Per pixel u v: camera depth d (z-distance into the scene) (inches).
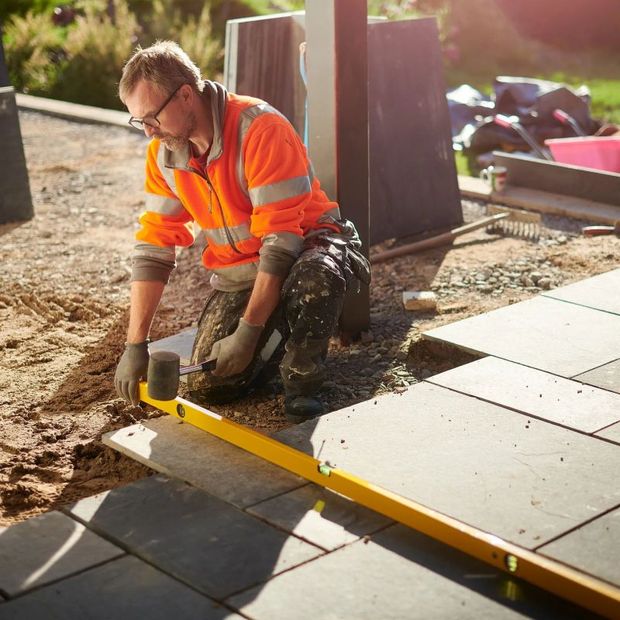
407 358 179.2
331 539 121.0
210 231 153.8
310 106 177.3
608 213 257.0
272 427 153.6
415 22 249.1
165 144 142.0
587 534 118.7
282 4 590.9
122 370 148.7
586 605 104.9
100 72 483.5
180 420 153.1
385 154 243.8
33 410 164.2
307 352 148.9
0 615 107.6
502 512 123.6
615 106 425.4
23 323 203.3
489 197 281.3
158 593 111.0
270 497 130.6
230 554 118.3
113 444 146.6
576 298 196.5
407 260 233.1
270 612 107.4
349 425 147.4
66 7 567.2
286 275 144.5
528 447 139.4
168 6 540.1
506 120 313.0
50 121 408.2
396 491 128.9
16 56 504.4
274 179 141.5
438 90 254.4
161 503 130.0
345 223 157.5
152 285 151.0
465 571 114.1
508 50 550.6
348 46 170.9
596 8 589.6
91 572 115.3
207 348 156.6
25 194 274.8
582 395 155.0
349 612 107.2
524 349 173.0
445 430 144.9
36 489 138.6
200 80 141.3
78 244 253.4
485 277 218.2
